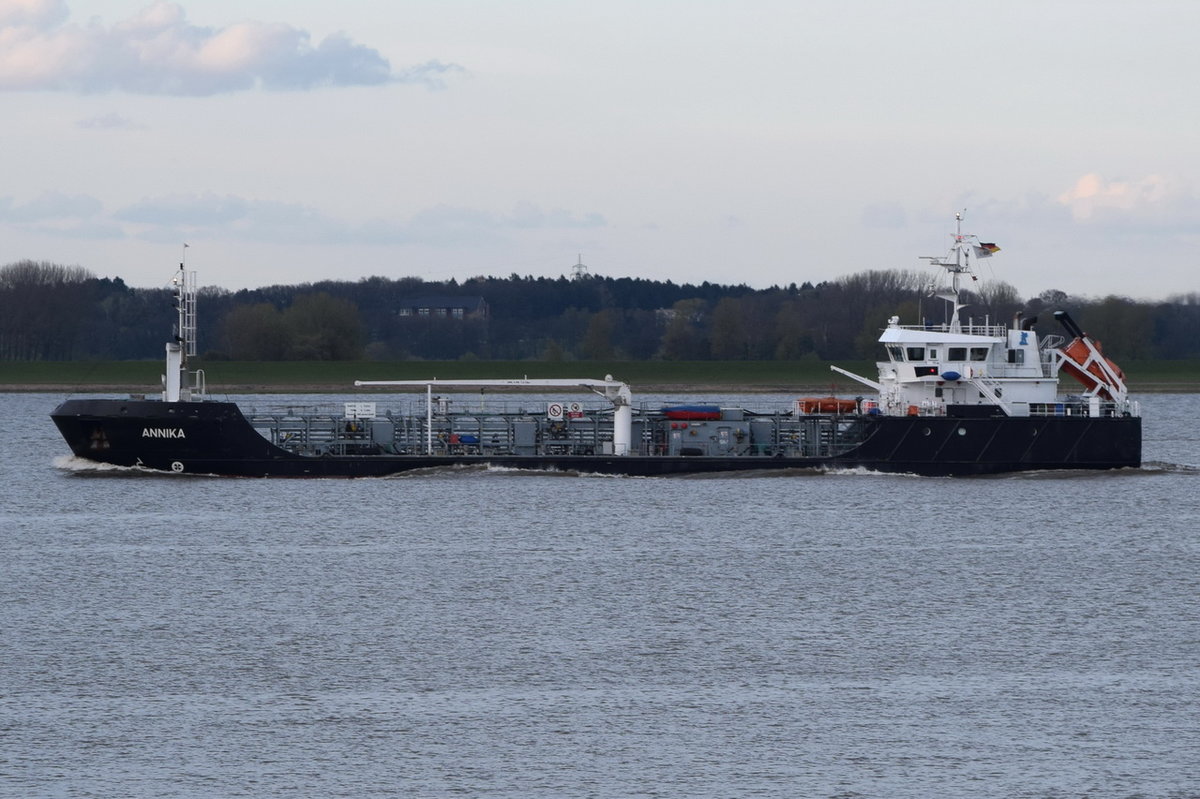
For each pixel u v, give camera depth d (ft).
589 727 499.10
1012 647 599.16
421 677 552.82
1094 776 456.86
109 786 447.01
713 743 484.74
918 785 450.30
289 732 493.36
